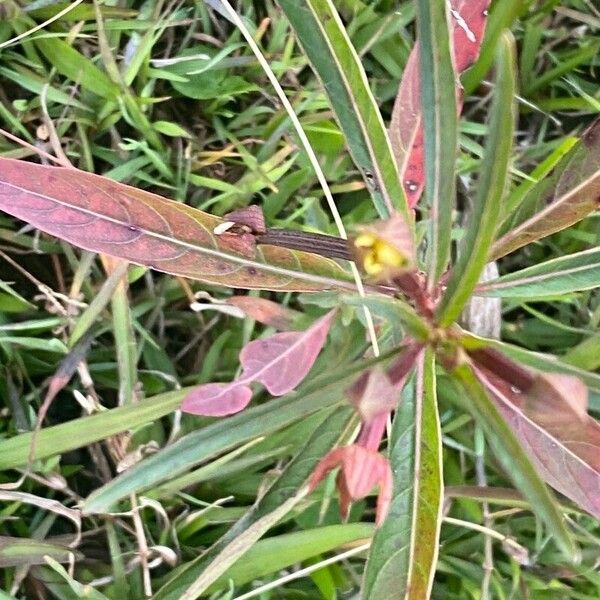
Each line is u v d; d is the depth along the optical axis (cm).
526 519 33
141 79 32
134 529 31
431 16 21
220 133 33
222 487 32
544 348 34
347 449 21
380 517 21
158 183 32
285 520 31
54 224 26
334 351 31
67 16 31
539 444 25
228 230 26
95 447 32
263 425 23
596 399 22
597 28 34
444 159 22
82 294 32
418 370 24
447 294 22
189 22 32
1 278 33
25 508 31
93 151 32
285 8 23
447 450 33
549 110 34
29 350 32
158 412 30
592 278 26
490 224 20
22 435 30
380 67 34
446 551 33
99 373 33
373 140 24
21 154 32
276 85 28
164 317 33
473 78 32
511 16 31
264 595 31
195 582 25
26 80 31
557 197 26
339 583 32
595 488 25
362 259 19
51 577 31
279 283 27
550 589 32
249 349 26
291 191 33
